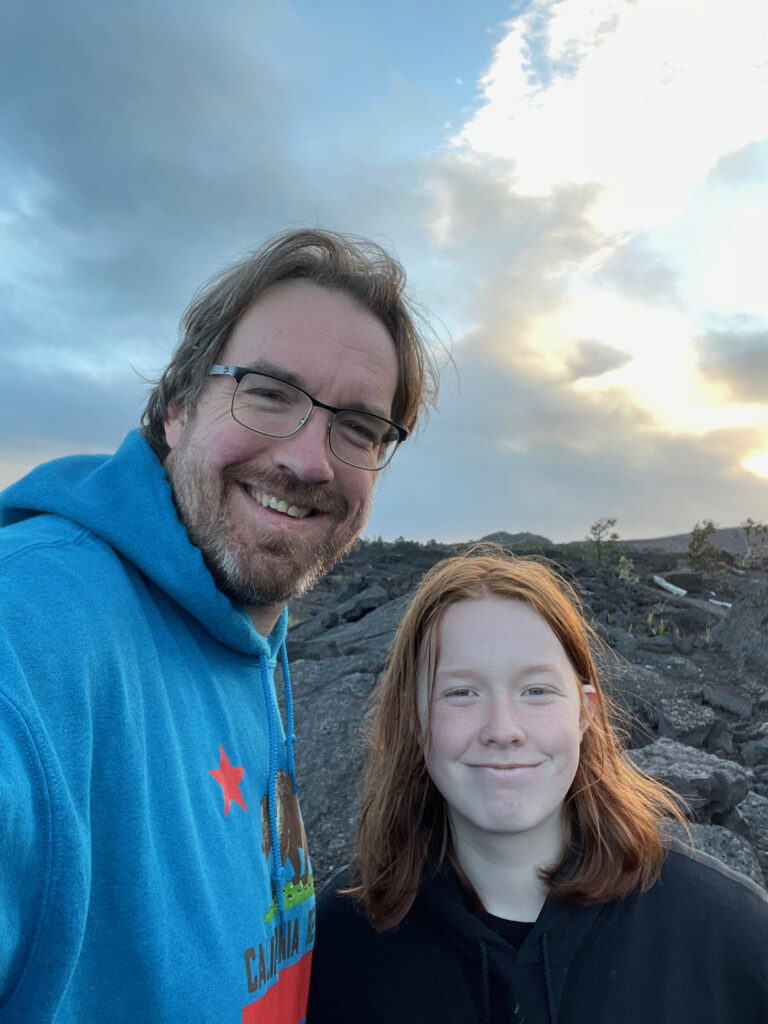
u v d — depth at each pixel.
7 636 0.31
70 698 0.33
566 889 0.49
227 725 0.46
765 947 0.49
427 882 0.53
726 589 5.93
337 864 1.29
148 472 0.46
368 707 1.75
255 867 0.44
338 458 0.54
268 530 0.50
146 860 0.36
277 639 0.56
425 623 0.56
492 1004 0.49
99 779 0.35
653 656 2.84
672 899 0.51
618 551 8.15
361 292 0.57
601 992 0.48
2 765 0.28
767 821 1.56
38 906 0.29
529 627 0.53
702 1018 0.47
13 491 0.46
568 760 0.52
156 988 0.35
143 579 0.45
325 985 0.53
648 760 1.47
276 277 0.54
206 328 0.54
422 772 0.56
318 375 0.53
